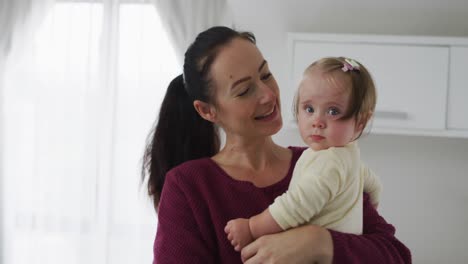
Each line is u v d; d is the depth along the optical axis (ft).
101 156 9.46
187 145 4.68
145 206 9.21
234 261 3.57
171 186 3.83
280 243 3.24
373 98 3.60
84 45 9.62
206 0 8.86
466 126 7.54
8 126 9.67
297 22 8.78
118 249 9.44
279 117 3.73
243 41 3.73
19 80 9.66
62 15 9.66
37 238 9.76
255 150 3.89
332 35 7.71
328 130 3.48
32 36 9.57
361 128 3.61
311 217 3.45
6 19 9.54
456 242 8.63
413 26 8.45
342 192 3.46
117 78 9.36
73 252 9.64
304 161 3.58
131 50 9.41
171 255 3.62
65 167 9.66
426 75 7.59
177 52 8.98
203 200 3.72
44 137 9.71
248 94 3.62
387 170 8.73
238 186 3.70
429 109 7.60
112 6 9.34
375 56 7.67
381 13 8.50
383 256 3.40
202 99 3.90
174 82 4.71
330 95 3.46
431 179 8.64
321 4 8.64
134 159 9.41
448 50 7.54
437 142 8.60
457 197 8.59
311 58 7.77
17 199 9.74
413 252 8.70
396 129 7.67
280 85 8.88
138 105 9.36
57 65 9.68
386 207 8.77
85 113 9.52
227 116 3.75
